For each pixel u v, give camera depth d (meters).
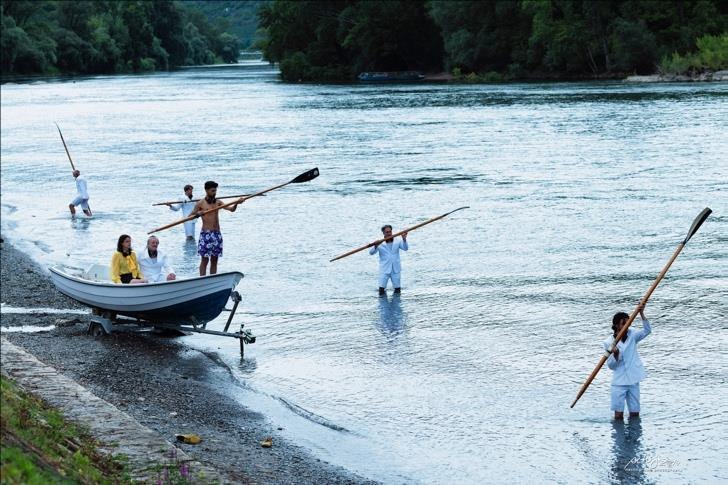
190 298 16.03
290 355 15.59
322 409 13.04
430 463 11.12
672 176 33.28
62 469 8.68
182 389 13.88
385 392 13.65
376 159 42.84
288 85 121.94
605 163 37.50
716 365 14.34
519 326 16.77
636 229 24.81
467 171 37.50
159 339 16.80
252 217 29.16
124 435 10.81
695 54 90.75
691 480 10.45
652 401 12.94
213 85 126.38
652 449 11.33
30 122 72.75
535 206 28.81
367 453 11.44
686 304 17.80
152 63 199.12
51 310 18.98
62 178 40.75
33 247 25.78
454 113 65.75
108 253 24.75
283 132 58.44
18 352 14.47
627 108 60.25
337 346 15.99
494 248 23.31
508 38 112.06
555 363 14.70
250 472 10.64
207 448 11.38
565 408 12.78
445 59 121.62
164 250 24.83
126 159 46.97
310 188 34.69
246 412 12.91
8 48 164.75
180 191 35.41
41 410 10.98
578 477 10.61
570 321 16.97
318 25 137.25
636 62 95.75
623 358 12.25
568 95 76.06
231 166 42.38
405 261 22.38
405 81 120.56
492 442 11.70
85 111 82.81
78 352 15.86
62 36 178.62
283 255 23.44
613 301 18.20
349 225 27.19
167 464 10.00
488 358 15.05
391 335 16.52
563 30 100.06
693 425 12.03
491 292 19.19
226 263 22.73
